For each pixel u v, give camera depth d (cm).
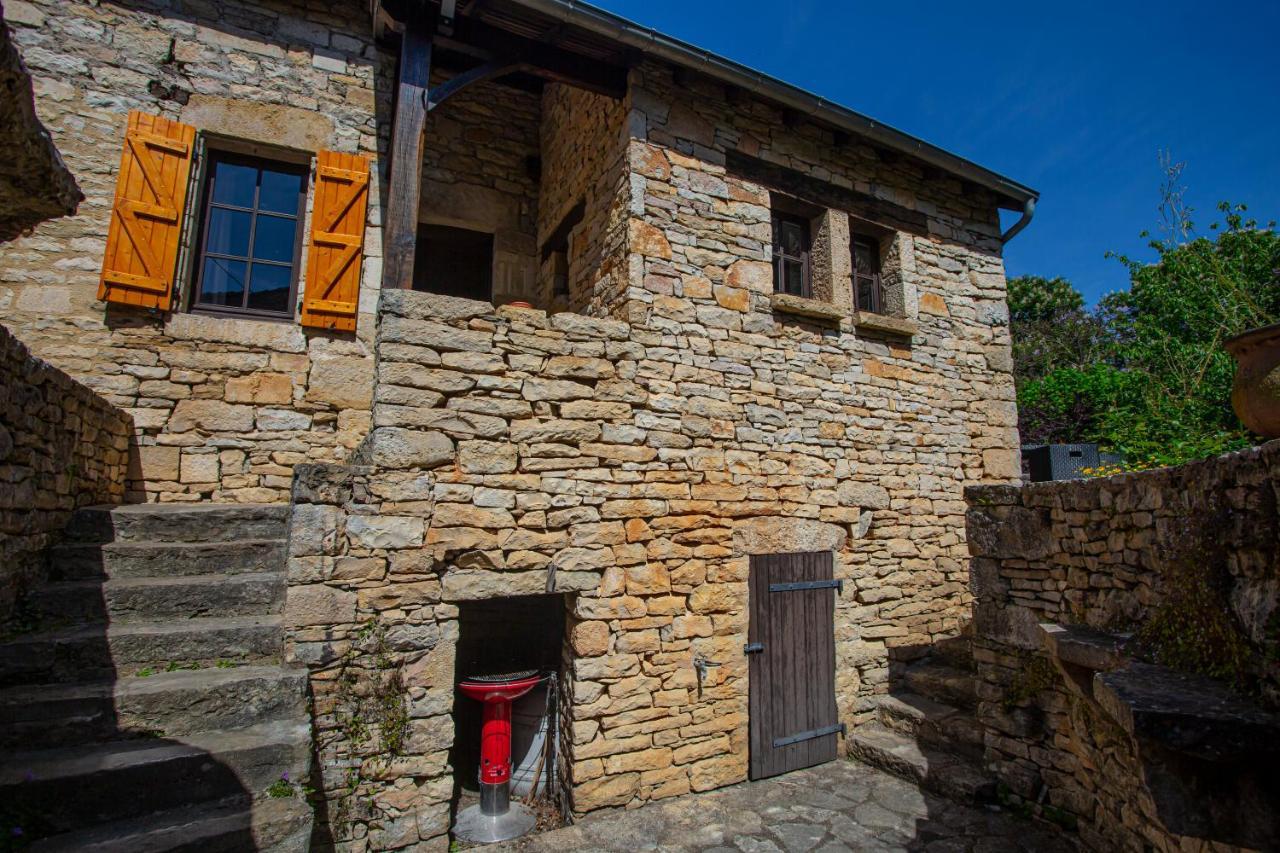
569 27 424
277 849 240
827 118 505
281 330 475
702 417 448
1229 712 189
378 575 341
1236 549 216
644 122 461
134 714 268
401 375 355
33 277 425
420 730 344
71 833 228
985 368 600
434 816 342
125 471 426
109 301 432
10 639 285
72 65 448
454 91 414
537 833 373
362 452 388
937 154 555
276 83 496
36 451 308
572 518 392
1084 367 1130
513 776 425
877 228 569
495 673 412
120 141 453
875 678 507
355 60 522
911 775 430
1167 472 264
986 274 620
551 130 614
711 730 427
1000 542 397
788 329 497
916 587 534
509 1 396
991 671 409
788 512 476
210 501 445
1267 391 212
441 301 370
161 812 244
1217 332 670
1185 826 195
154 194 446
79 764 240
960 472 569
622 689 399
